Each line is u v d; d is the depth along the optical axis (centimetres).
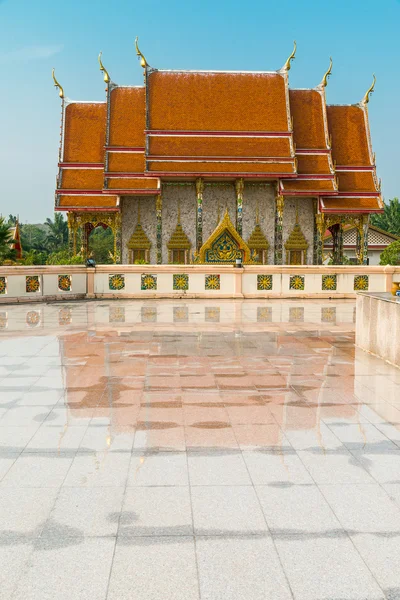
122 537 368
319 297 2184
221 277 2167
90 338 1152
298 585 320
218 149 3806
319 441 543
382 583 322
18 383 765
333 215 3991
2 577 327
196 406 661
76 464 484
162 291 2161
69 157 3941
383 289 2216
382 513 401
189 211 3909
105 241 8294
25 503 414
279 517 394
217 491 434
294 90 4175
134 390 732
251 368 872
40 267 2009
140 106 4038
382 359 941
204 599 308
